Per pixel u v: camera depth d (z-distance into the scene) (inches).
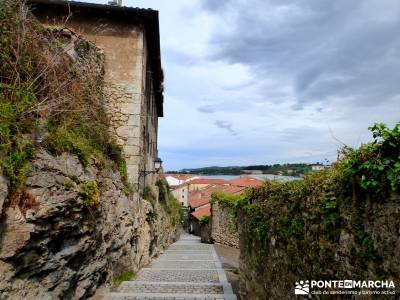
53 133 203.5
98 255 256.2
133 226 381.7
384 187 96.0
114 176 320.8
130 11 419.5
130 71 424.5
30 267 167.3
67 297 207.2
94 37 424.8
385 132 96.2
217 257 566.9
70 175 204.2
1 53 177.5
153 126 659.4
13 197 156.6
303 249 150.6
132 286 305.6
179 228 1210.0
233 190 1104.2
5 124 154.9
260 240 224.7
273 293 193.8
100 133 298.8
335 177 123.4
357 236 107.0
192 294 282.7
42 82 210.5
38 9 418.3
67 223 194.4
